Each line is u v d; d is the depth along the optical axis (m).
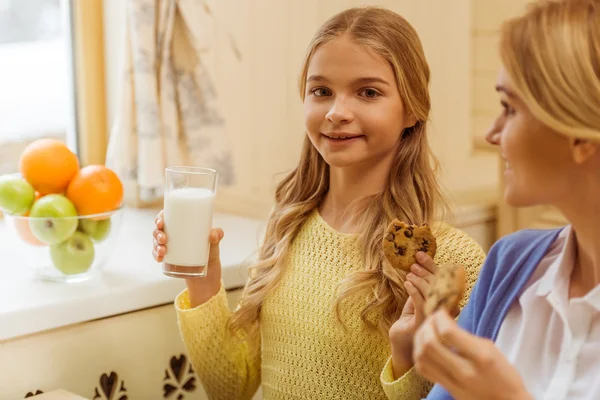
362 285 1.26
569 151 0.83
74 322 1.46
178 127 2.00
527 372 0.92
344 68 1.25
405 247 1.08
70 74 2.07
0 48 1.94
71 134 2.09
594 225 0.87
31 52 1.99
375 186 1.34
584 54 0.80
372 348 1.27
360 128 1.25
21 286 1.52
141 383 1.58
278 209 1.47
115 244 1.73
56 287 1.52
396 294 1.25
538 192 0.86
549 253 1.00
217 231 1.40
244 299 1.43
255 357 1.52
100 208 1.53
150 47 1.90
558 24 0.82
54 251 1.52
